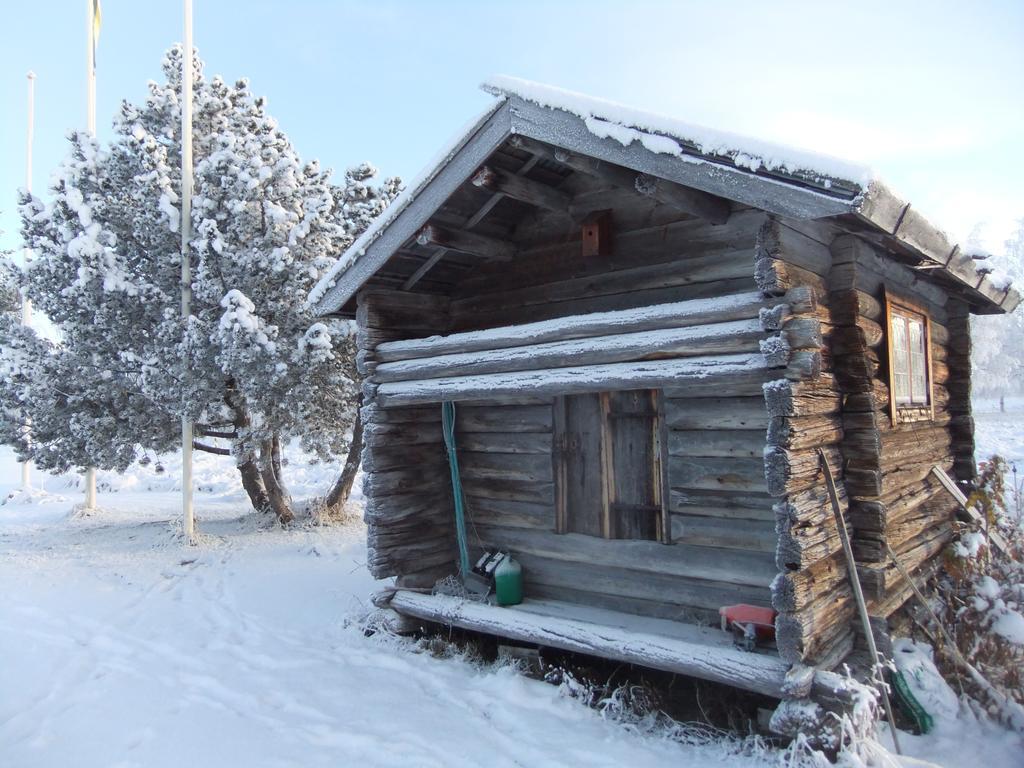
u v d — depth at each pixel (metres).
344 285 5.79
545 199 5.23
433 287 6.34
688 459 4.89
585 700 4.65
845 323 4.43
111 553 9.23
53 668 5.31
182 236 9.78
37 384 9.90
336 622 6.38
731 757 3.87
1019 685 4.79
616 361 4.46
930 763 3.74
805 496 3.92
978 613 5.12
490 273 6.11
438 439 6.43
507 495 6.00
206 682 5.03
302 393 9.37
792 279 3.97
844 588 4.27
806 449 4.00
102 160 10.03
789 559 3.76
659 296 4.96
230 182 9.59
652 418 5.13
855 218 3.91
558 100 4.34
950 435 6.68
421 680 5.07
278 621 6.50
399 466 6.11
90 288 9.49
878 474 4.34
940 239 4.58
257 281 9.51
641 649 4.44
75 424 9.66
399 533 6.05
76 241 9.20
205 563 8.70
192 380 9.34
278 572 8.24
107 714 4.50
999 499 6.38
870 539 4.35
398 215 5.35
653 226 5.01
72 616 6.61
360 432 11.02
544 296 5.68
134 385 9.91
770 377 3.87
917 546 5.23
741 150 3.71
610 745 4.04
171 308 9.48
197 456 19.41
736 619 4.25
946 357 6.75
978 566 5.46
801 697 3.73
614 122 4.16
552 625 4.94
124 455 10.10
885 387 4.83
